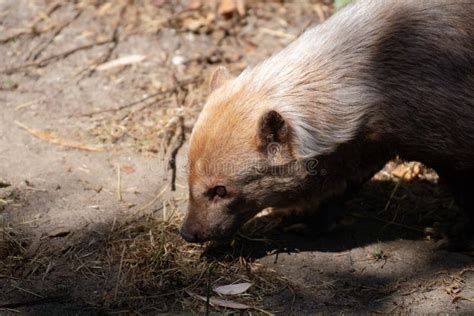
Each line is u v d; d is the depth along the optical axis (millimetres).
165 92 12961
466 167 9539
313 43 9375
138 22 14500
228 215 9250
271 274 9453
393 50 9234
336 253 9906
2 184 10734
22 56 13602
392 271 9609
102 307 8812
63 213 10289
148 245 9750
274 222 10352
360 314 8891
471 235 10055
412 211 10789
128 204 10547
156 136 12008
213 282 9281
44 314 8688
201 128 9062
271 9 14961
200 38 14242
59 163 11289
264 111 8773
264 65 9375
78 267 9391
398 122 9219
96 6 14805
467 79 9281
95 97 12781
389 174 11484
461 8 9453
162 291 9109
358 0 9945
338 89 9102
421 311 8961
